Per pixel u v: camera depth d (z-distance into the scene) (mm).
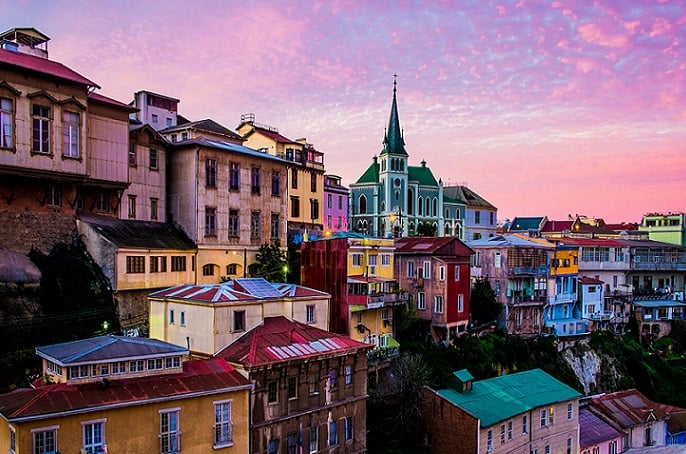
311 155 77000
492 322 65625
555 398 46594
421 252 58500
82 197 45094
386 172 107000
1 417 24438
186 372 29031
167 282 46062
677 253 91062
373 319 51094
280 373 31672
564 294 74875
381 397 41969
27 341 35375
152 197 50844
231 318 33812
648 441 53656
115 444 25141
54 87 40000
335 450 34781
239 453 29266
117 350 27094
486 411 41625
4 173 37594
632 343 76250
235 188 53750
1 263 36594
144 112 69125
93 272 41750
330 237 55812
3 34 45969
